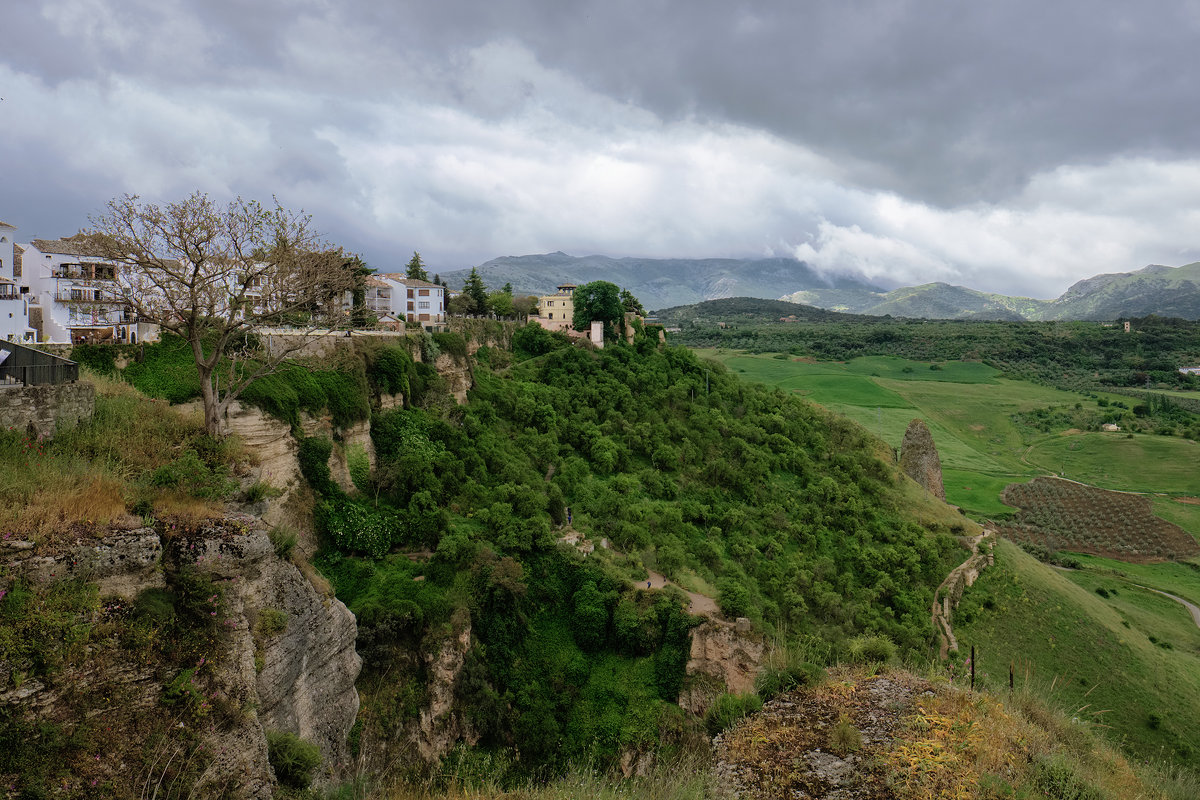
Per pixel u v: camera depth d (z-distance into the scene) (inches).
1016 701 679.1
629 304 4131.4
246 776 561.3
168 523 598.9
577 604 1779.0
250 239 1113.4
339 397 1813.5
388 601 1517.0
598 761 1517.0
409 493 1871.3
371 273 3659.0
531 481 2197.3
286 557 831.7
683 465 2743.6
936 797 478.3
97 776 473.7
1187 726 1961.1
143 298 1110.4
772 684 670.5
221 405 1081.4
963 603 2345.0
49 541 513.7
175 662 544.7
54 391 792.9
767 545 2380.7
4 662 454.9
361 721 1334.9
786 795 502.6
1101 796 515.2
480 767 1392.7
